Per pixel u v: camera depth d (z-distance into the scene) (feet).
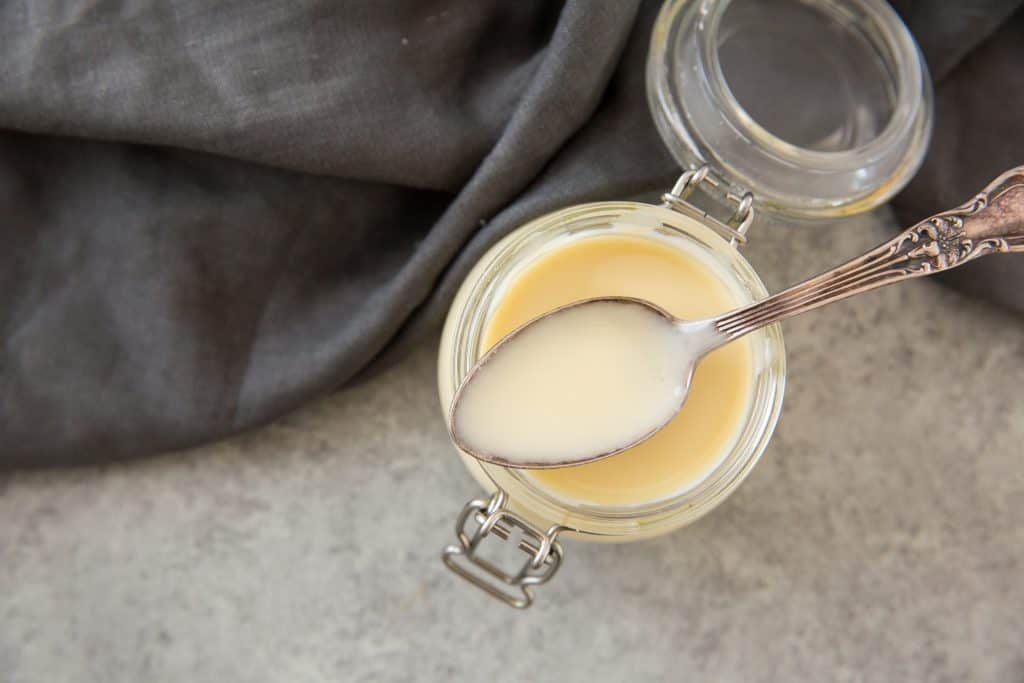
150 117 1.23
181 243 1.32
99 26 1.22
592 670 1.38
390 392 1.40
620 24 1.22
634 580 1.40
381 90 1.25
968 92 1.34
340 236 1.34
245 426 1.34
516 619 1.38
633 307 1.12
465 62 1.28
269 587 1.38
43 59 1.22
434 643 1.38
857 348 1.42
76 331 1.32
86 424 1.32
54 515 1.37
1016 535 1.41
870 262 1.08
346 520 1.38
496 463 1.09
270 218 1.32
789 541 1.41
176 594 1.37
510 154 1.24
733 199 1.26
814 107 1.33
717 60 1.23
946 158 1.34
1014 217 1.09
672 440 1.17
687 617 1.39
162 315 1.32
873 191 1.28
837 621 1.40
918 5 1.32
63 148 1.33
